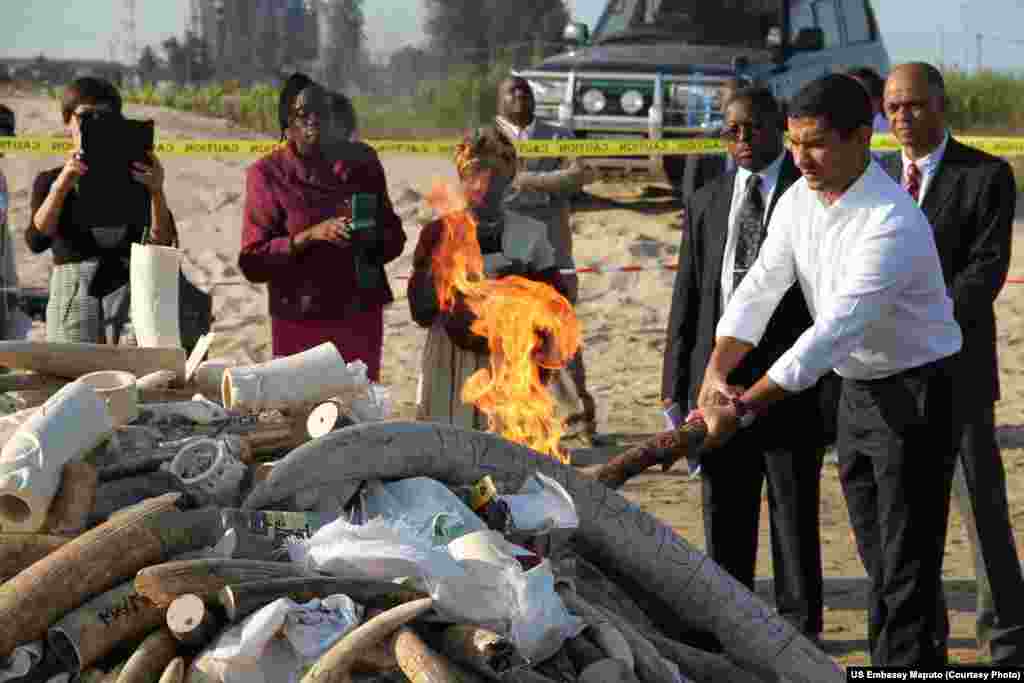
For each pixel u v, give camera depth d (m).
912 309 4.41
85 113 5.97
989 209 4.97
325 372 4.17
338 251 5.87
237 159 16.56
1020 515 6.82
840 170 4.36
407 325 10.79
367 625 3.08
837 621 5.53
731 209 5.29
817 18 14.38
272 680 3.07
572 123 13.59
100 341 6.08
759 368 5.09
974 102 20.72
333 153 5.92
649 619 4.19
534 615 3.25
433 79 21.19
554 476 3.98
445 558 3.27
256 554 3.43
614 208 14.40
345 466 3.69
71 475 3.46
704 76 13.44
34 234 6.16
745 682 3.81
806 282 4.67
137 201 6.05
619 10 14.91
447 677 3.00
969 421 4.94
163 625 3.21
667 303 11.48
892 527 4.52
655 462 4.37
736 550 5.23
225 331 10.75
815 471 5.16
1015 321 10.88
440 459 3.85
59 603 3.18
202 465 3.72
